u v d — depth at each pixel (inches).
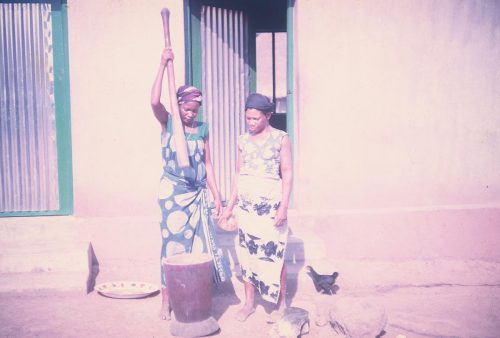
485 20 214.7
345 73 208.1
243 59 232.1
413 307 169.5
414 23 210.4
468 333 146.7
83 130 198.4
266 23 253.3
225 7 223.1
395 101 211.2
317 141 208.1
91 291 181.8
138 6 197.5
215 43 220.2
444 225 210.8
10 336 143.9
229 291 182.9
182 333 141.6
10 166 210.2
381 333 148.0
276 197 150.0
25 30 206.8
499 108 217.0
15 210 211.3
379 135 211.0
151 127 200.1
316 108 207.5
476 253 213.0
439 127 214.2
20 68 207.9
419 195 214.7
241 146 155.8
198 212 152.6
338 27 206.7
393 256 209.2
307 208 208.8
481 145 217.0
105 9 196.7
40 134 210.1
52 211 211.2
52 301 171.9
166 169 150.8
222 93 224.1
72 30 196.2
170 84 144.2
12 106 209.0
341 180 209.9
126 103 199.0
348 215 205.9
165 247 152.0
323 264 186.2
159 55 198.8
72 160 206.2
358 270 198.8
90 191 199.9
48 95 209.3
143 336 144.4
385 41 209.3
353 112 209.2
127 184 200.7
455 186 216.5
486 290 188.7
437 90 213.5
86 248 191.0
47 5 206.2
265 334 146.8
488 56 215.6
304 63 206.2
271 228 149.9
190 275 139.7
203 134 154.3
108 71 197.9
